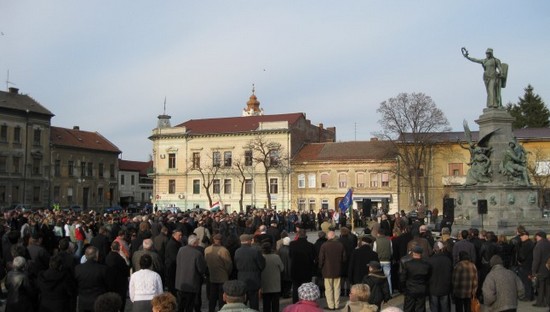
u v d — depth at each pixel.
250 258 13.12
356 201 71.44
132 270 16.33
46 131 79.38
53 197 80.19
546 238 15.24
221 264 13.71
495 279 10.75
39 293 10.47
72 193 83.62
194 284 12.95
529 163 63.56
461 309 12.73
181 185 81.25
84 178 85.81
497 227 24.27
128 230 19.78
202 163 80.25
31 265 12.46
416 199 63.00
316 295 7.45
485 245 14.98
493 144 26.42
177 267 13.12
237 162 76.62
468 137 27.45
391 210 69.50
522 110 90.75
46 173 78.94
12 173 73.88
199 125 83.88
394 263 17.64
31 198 76.50
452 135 70.94
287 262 16.50
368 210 41.97
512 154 25.84
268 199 70.19
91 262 10.73
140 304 10.02
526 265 16.44
